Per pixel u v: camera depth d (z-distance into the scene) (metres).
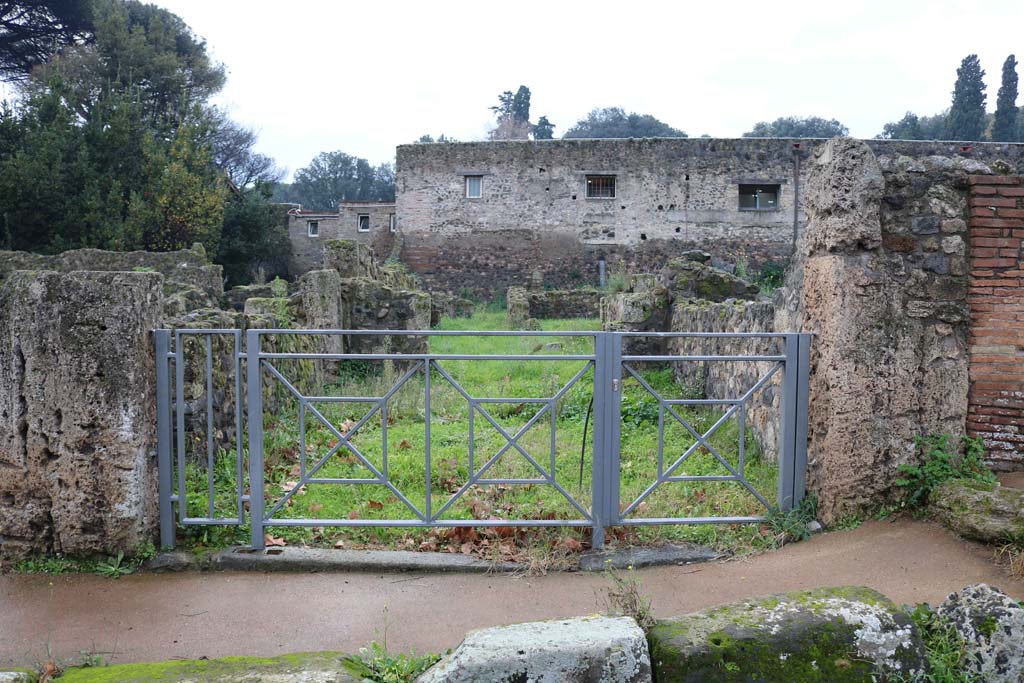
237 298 15.41
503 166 28.89
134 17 35.06
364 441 6.32
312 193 63.38
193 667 2.51
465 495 4.88
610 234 28.66
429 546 4.13
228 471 5.27
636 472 5.55
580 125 64.00
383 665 2.69
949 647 2.58
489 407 7.63
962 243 4.37
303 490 4.97
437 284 29.36
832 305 4.28
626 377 9.67
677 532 4.32
